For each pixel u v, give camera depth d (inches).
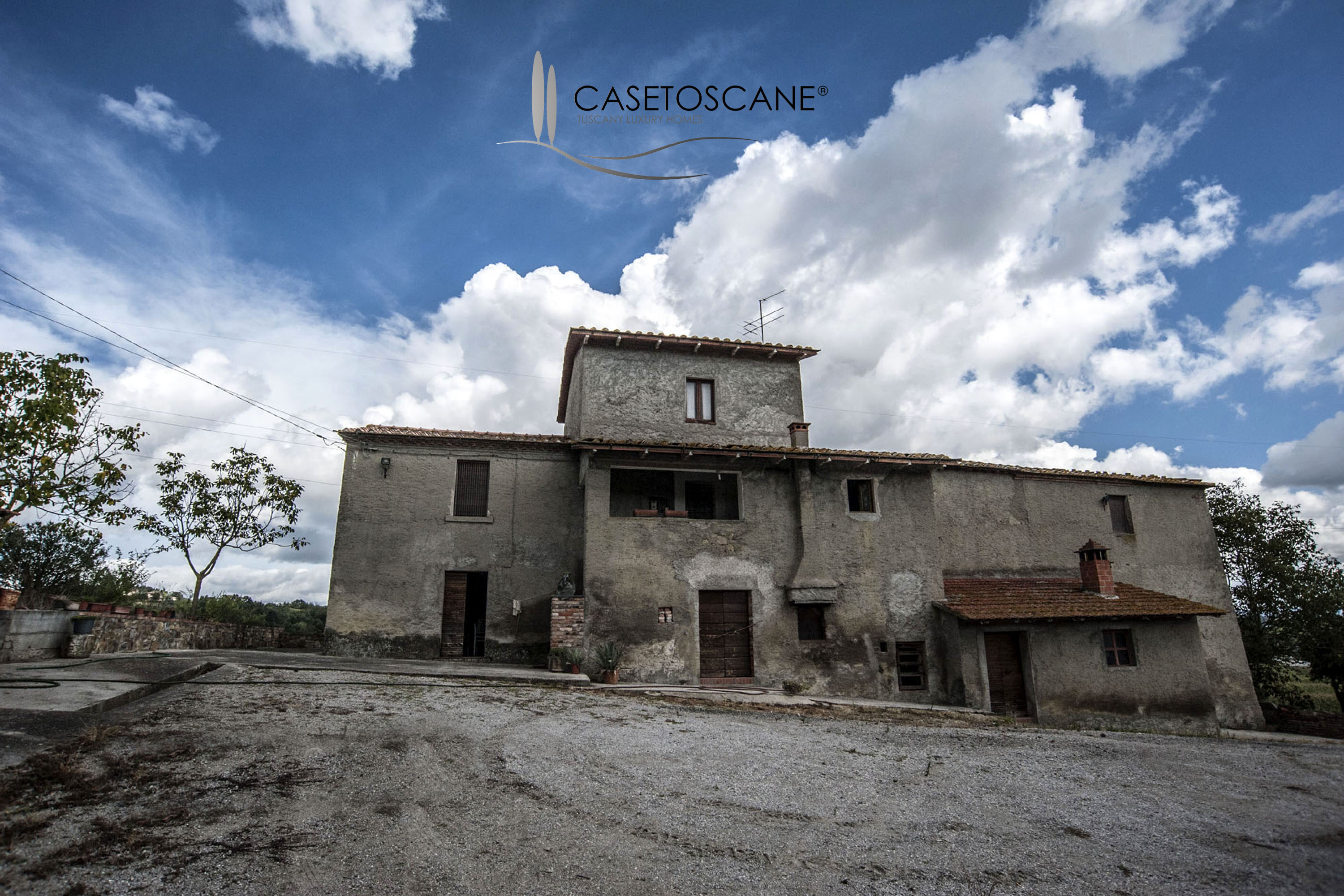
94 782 233.3
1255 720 773.3
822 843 241.4
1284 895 227.5
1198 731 632.4
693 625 593.9
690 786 290.2
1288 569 850.8
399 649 610.5
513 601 636.1
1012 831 267.0
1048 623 629.0
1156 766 392.8
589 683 518.6
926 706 570.9
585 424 761.6
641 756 327.9
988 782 332.8
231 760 267.6
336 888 185.0
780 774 319.3
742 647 606.2
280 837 210.1
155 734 288.0
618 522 604.7
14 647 417.7
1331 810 327.0
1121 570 806.5
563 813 249.1
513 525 657.0
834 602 620.7
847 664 612.7
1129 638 650.2
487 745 319.9
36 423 387.5
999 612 620.4
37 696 317.1
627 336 775.7
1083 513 817.5
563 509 671.8
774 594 617.6
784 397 820.6
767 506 639.1
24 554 681.0
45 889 169.6
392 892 185.6
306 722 328.2
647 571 597.6
